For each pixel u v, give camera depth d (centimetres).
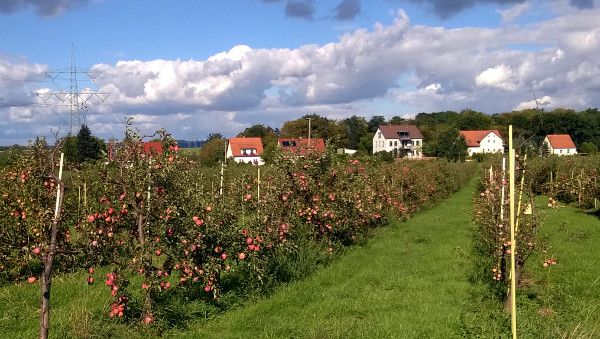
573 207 2308
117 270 725
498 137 9225
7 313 775
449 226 1781
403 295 895
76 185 1005
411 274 1048
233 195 1034
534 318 716
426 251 1303
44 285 574
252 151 6756
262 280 906
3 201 941
